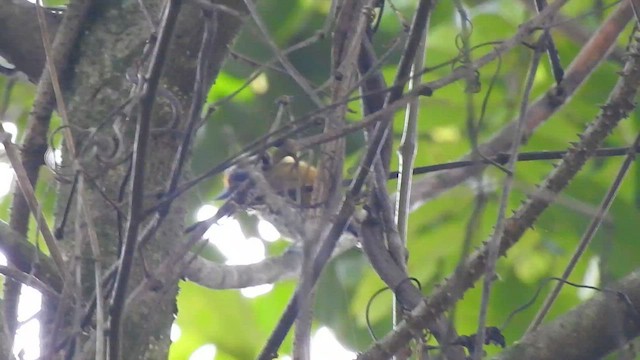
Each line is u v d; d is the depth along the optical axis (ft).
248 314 37.63
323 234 17.56
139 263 20.68
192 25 22.56
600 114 18.15
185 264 17.83
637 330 19.24
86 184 21.01
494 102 31.27
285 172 17.39
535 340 19.16
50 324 18.35
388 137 20.72
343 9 19.19
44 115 21.52
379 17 19.95
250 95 34.27
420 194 27.58
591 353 19.08
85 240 20.76
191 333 37.68
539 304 31.60
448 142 31.50
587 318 19.24
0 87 32.09
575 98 30.30
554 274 31.48
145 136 15.55
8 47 24.99
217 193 33.27
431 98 31.19
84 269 20.77
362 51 19.83
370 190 19.60
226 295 37.40
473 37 31.99
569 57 30.83
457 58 16.11
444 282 18.02
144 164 15.58
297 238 17.39
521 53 30.96
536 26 16.12
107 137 20.70
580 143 18.07
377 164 19.99
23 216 21.16
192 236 16.96
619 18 23.13
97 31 23.53
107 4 23.77
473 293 29.22
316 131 19.84
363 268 34.42
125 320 20.54
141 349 20.62
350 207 16.85
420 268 30.83
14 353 16.93
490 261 15.12
